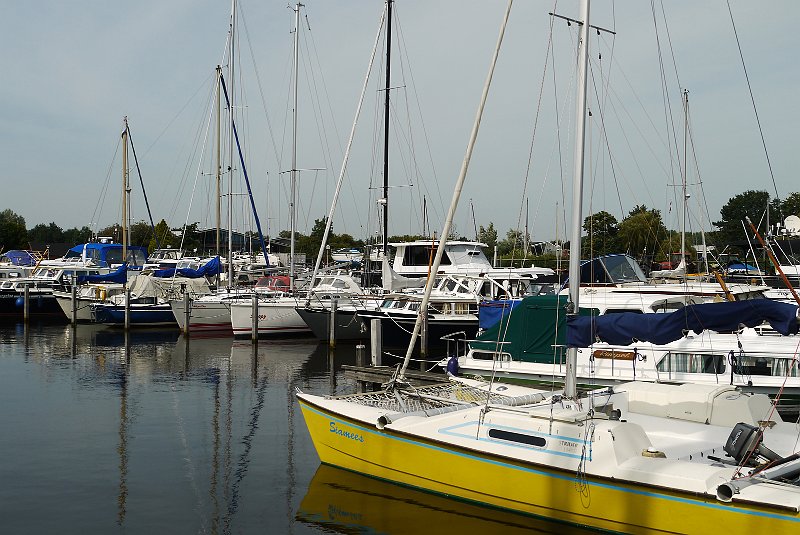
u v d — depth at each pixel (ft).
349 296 89.20
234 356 79.36
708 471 25.34
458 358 53.93
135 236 229.25
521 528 29.14
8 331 102.37
